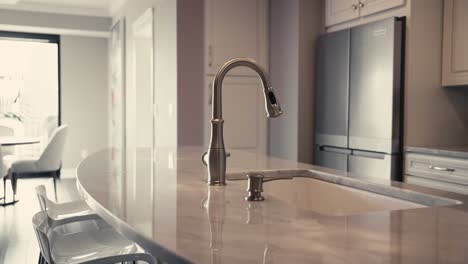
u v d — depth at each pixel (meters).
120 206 1.28
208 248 0.87
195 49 4.22
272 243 0.90
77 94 8.16
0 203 5.39
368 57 3.42
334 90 3.81
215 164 1.66
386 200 1.71
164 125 4.67
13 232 4.20
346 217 1.15
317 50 4.12
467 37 3.08
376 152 3.39
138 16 5.75
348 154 3.68
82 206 2.35
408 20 3.20
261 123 4.46
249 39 4.39
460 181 2.79
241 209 1.24
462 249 0.87
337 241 0.92
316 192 2.10
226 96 4.30
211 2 4.22
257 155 2.79
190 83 4.21
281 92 4.35
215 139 1.66
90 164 2.29
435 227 1.04
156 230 1.02
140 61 6.01
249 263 0.78
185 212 1.20
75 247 1.90
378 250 0.86
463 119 3.41
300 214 1.18
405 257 0.81
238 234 0.98
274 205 1.30
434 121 3.31
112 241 1.97
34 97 8.05
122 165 2.25
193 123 4.24
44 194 1.79
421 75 3.25
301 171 2.17
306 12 4.09
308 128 4.15
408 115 3.23
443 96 3.32
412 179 3.17
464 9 3.10
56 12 7.18
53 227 1.99
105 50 8.27
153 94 5.11
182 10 4.16
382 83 3.29
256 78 4.41
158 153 2.89
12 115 7.94
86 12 7.35
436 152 2.96
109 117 8.19
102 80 8.28
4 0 6.25
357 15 3.64
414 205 1.57
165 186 1.63
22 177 7.53
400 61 3.23
